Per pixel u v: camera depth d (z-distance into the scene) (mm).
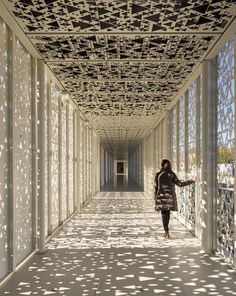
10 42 4340
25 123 5152
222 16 4004
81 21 4148
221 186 5207
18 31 4438
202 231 5648
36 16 4004
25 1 3643
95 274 4371
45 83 6168
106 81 7125
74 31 4457
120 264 4824
